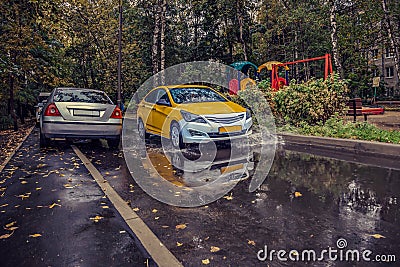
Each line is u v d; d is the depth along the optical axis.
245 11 26.78
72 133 7.98
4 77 13.59
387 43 22.80
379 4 22.89
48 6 10.91
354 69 31.98
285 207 3.87
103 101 8.63
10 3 10.19
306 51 29.97
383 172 5.36
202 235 3.14
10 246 2.94
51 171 5.98
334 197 4.18
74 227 3.37
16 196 4.45
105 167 6.32
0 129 15.59
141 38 27.70
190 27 31.41
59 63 18.52
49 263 2.63
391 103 28.30
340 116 9.93
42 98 15.09
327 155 7.02
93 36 22.39
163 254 2.77
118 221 3.53
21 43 12.20
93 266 2.58
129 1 26.95
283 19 28.97
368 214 3.58
